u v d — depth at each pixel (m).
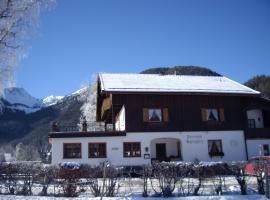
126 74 37.81
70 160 29.33
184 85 34.38
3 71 16.22
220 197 14.53
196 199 14.27
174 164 16.50
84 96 71.06
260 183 15.66
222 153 32.09
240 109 33.91
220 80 38.75
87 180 15.73
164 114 31.84
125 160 30.08
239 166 15.98
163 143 32.94
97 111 40.53
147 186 16.11
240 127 33.34
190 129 32.06
